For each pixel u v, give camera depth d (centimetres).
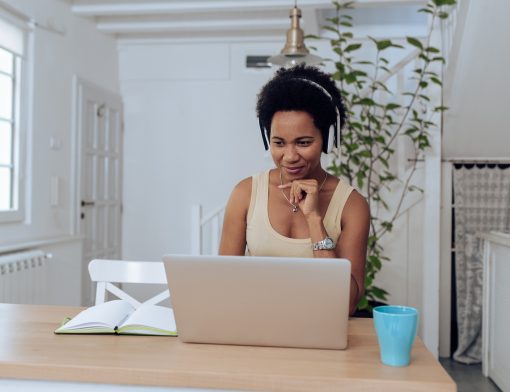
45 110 356
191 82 473
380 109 386
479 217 371
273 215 135
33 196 344
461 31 311
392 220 346
